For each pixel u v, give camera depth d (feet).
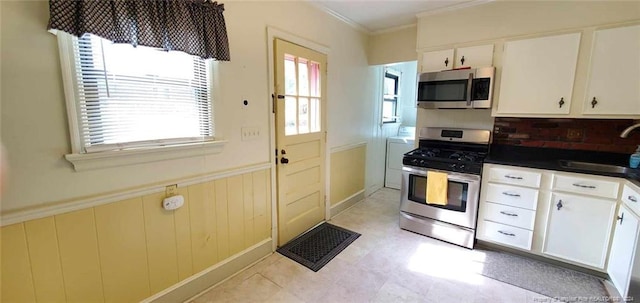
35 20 3.74
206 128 5.99
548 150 8.35
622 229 5.84
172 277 5.74
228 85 6.23
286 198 8.32
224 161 6.40
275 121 7.63
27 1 3.67
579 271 6.94
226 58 5.67
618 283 5.81
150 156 5.04
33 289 4.07
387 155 14.57
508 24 7.80
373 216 10.69
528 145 8.66
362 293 6.24
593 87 6.85
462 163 7.91
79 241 4.42
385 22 10.30
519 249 7.65
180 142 5.51
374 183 13.82
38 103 3.85
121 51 4.59
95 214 4.55
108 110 4.53
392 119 15.07
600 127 7.63
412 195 9.12
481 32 8.22
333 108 9.97
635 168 6.64
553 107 7.36
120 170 4.75
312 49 8.59
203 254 6.24
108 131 4.56
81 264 4.49
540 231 7.15
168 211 5.50
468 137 9.23
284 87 7.72
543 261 7.41
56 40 3.92
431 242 8.57
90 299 4.65
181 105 5.51
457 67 8.70
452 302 5.93
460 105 8.40
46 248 4.12
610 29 6.51
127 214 4.92
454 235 8.37
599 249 6.46
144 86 4.93
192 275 6.09
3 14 3.51
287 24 7.59
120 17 4.16
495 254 7.84
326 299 6.05
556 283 6.51
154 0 4.50
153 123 5.12
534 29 7.46
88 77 4.27
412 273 6.97
